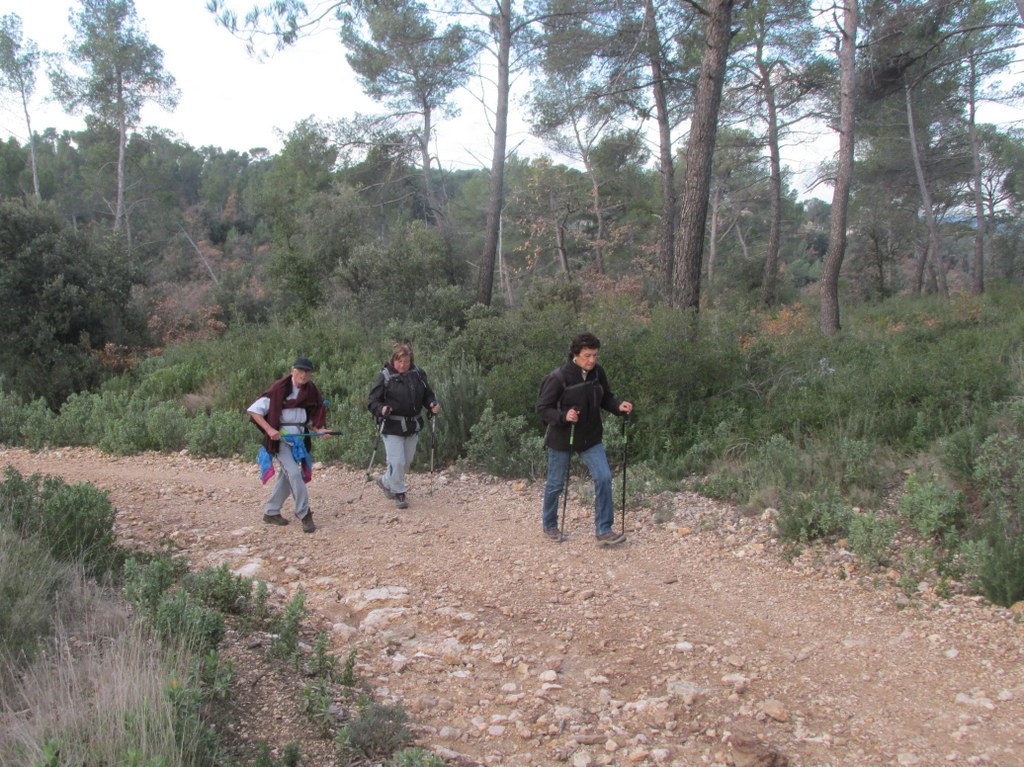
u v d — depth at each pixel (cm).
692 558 621
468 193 4416
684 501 752
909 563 571
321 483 903
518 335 1203
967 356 963
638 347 973
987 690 404
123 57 3434
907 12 1859
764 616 512
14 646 376
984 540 542
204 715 341
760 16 1920
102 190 4272
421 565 624
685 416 934
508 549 657
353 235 2438
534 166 3500
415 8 2205
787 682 423
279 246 2653
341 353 1517
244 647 430
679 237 1282
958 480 676
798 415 874
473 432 938
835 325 1812
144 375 1500
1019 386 829
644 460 873
